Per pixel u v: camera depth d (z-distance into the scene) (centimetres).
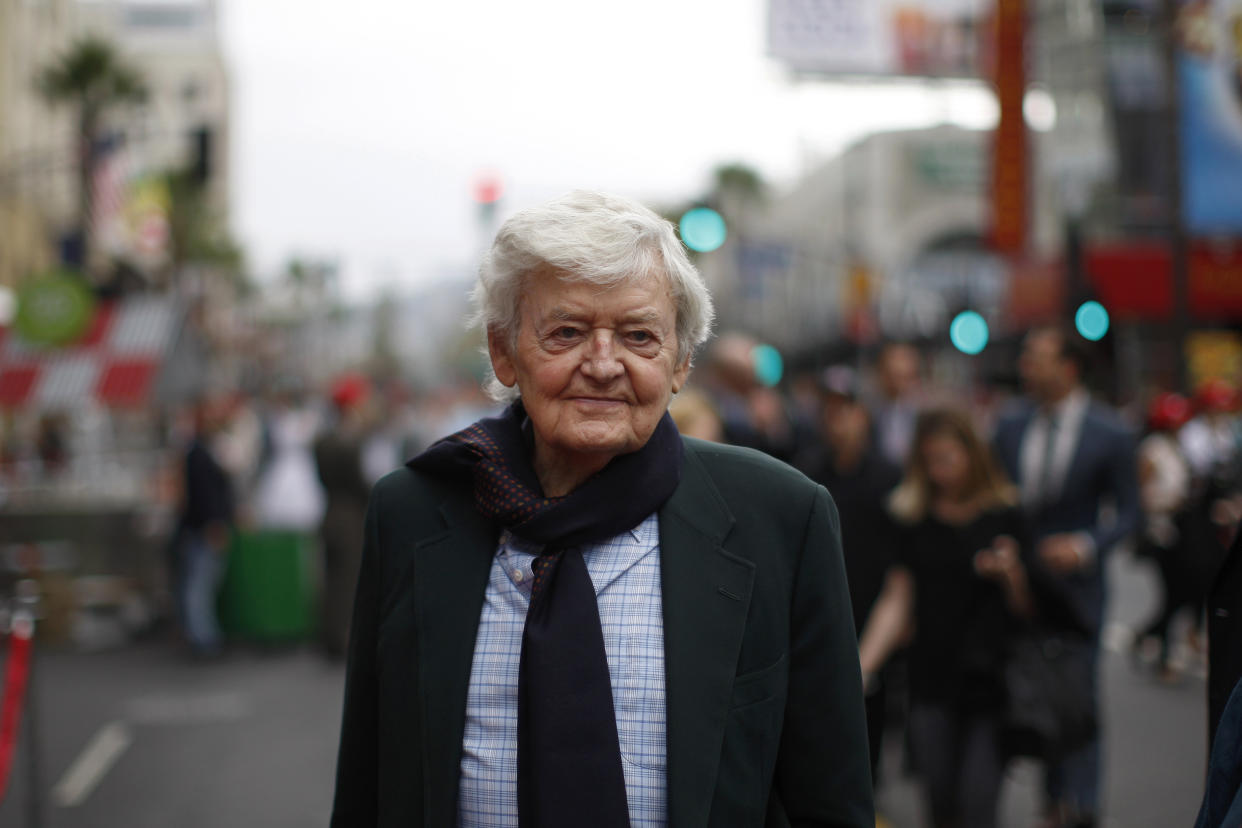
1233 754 201
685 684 188
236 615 1104
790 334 4750
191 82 7606
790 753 198
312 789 639
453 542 204
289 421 1328
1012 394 912
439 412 2088
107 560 1192
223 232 6544
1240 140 2388
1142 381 2689
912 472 445
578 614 191
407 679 201
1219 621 229
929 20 2495
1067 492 538
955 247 4719
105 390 1673
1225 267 2630
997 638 428
